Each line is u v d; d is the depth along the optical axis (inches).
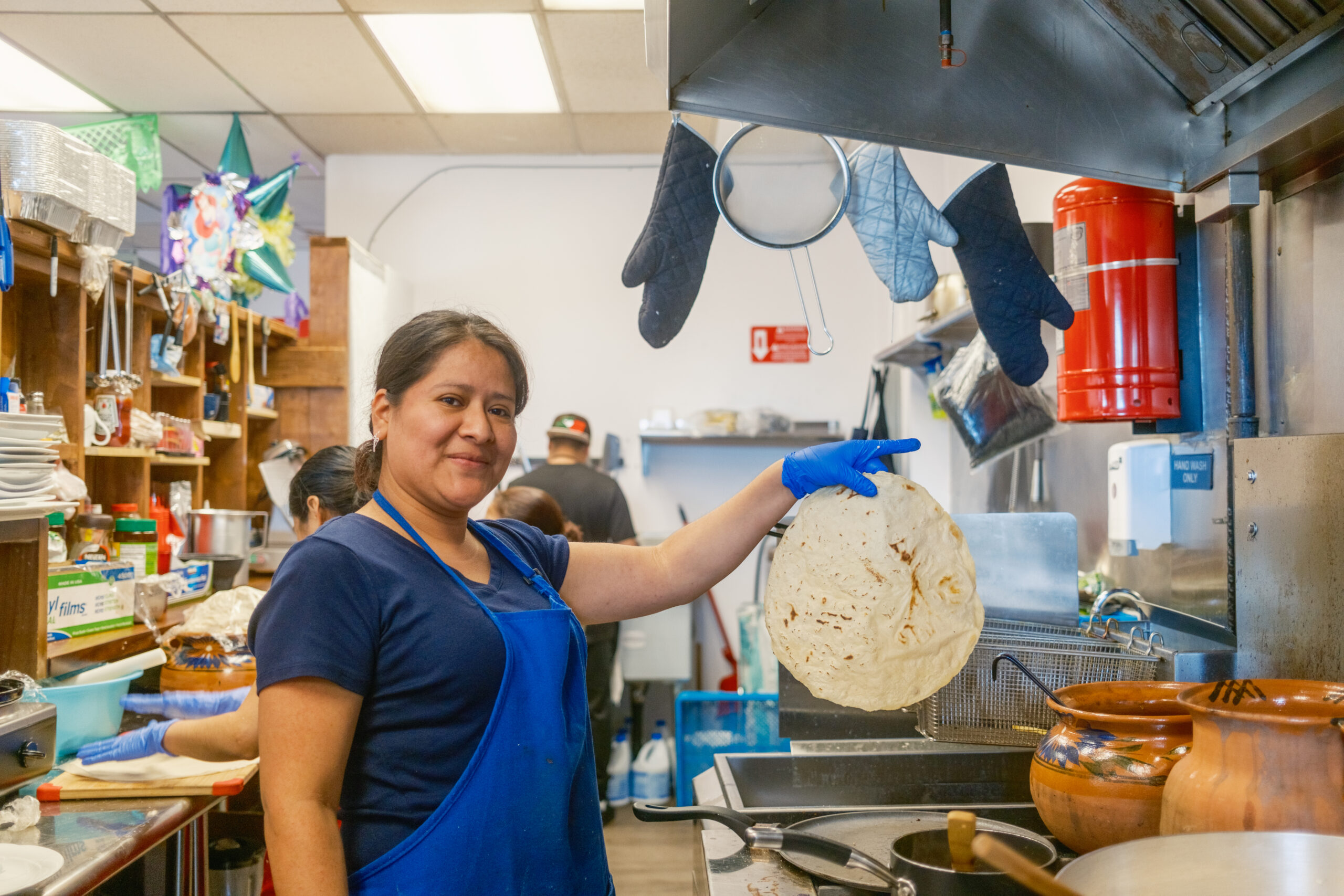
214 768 69.3
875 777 66.4
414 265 181.8
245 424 141.3
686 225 57.6
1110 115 58.9
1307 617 56.2
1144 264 71.6
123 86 147.1
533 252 181.6
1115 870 31.6
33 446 77.3
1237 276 67.5
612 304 181.2
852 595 41.1
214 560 122.3
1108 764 45.0
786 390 179.9
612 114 159.6
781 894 44.3
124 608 99.3
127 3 120.6
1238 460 62.2
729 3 47.4
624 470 180.5
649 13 45.8
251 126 165.3
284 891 35.4
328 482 80.6
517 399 44.4
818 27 51.6
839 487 44.4
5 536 76.2
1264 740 37.8
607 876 46.1
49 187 83.7
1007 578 75.0
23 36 130.0
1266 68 55.0
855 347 179.6
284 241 155.3
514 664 40.6
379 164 181.5
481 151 179.3
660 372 180.7
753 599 179.6
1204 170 59.4
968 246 58.0
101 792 65.8
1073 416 74.4
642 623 162.1
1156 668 62.6
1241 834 32.7
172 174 192.7
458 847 38.7
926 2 52.5
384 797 39.0
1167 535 77.6
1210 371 72.9
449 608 40.3
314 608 37.9
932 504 43.6
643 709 175.8
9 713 65.0
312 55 136.3
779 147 57.2
